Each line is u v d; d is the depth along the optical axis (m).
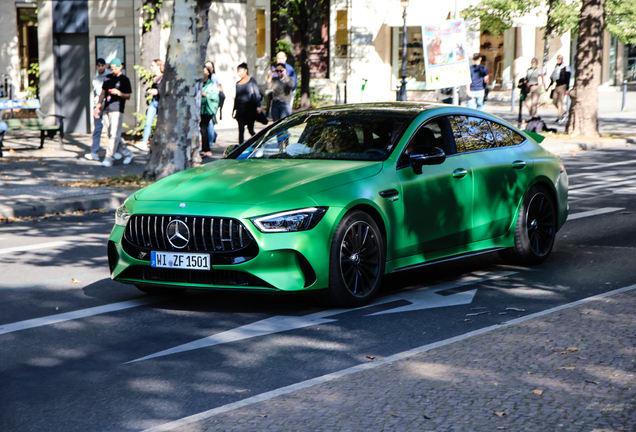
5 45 27.34
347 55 36.25
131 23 23.55
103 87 16.22
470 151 7.45
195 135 14.44
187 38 14.14
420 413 4.03
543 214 7.97
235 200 6.10
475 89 24.12
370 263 6.46
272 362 5.11
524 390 4.25
